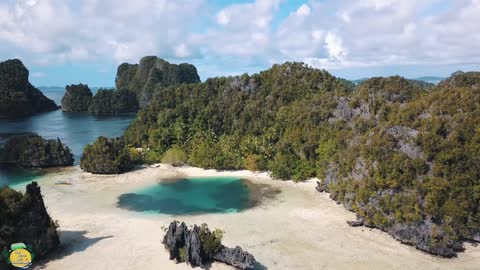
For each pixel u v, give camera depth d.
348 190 73.25
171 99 154.50
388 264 53.66
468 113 69.31
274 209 74.56
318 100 118.12
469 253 57.22
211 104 140.00
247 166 103.81
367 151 72.94
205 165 105.62
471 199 61.03
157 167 109.19
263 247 58.28
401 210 61.69
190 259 52.81
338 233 63.41
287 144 105.62
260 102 134.25
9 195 54.53
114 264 52.91
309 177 95.75
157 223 67.69
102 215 71.69
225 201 79.88
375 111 95.38
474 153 64.25
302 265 53.03
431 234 57.69
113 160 102.81
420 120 72.88
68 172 104.88
